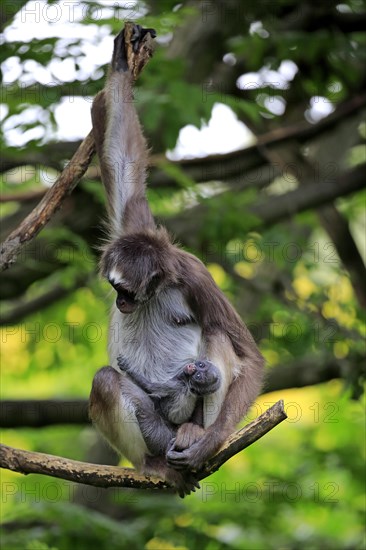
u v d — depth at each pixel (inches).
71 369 805.2
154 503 594.2
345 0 613.3
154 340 382.6
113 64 391.2
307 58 589.3
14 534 548.4
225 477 712.4
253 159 614.2
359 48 607.2
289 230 727.7
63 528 542.6
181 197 634.2
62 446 823.1
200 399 362.6
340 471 700.7
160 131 580.4
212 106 519.5
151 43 391.9
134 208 393.4
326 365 641.6
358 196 842.8
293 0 597.0
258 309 674.8
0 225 575.5
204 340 367.6
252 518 618.5
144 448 359.3
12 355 766.5
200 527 604.1
